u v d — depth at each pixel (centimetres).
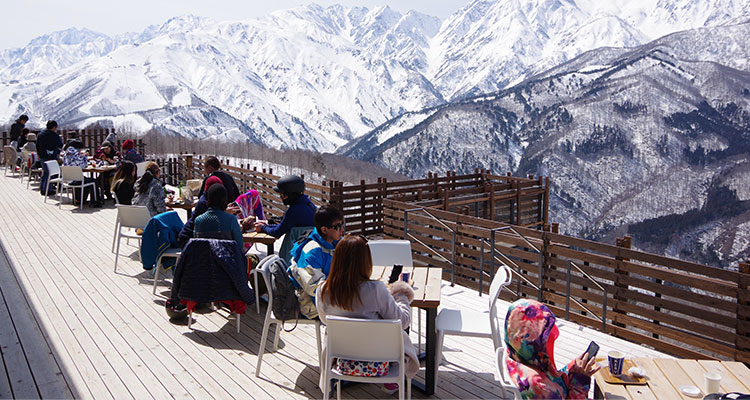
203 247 478
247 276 493
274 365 433
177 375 411
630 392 276
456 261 721
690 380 289
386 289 336
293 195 538
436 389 398
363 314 333
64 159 1094
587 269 563
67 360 432
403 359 324
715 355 475
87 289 611
